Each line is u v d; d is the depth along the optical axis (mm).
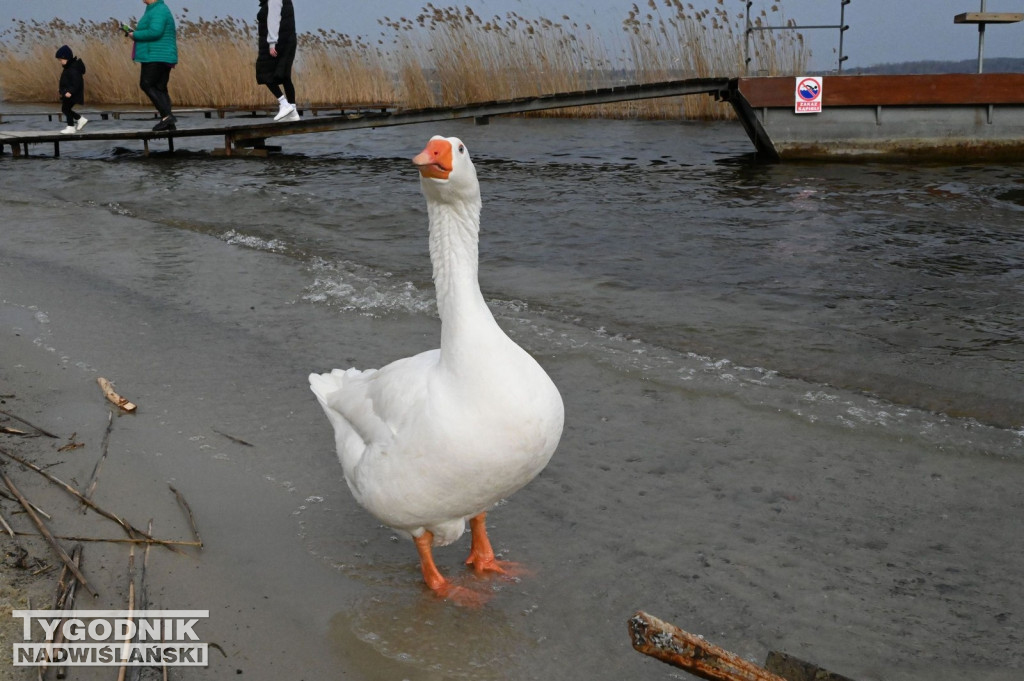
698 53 20641
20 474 4359
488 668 3084
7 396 5297
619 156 15844
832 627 3230
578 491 4227
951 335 6199
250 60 26250
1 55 32219
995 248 8508
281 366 5828
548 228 9766
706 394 5238
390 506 3336
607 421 4945
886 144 14938
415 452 3207
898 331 6301
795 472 4336
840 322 6508
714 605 3367
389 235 9734
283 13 17266
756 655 3092
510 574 3613
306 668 3086
